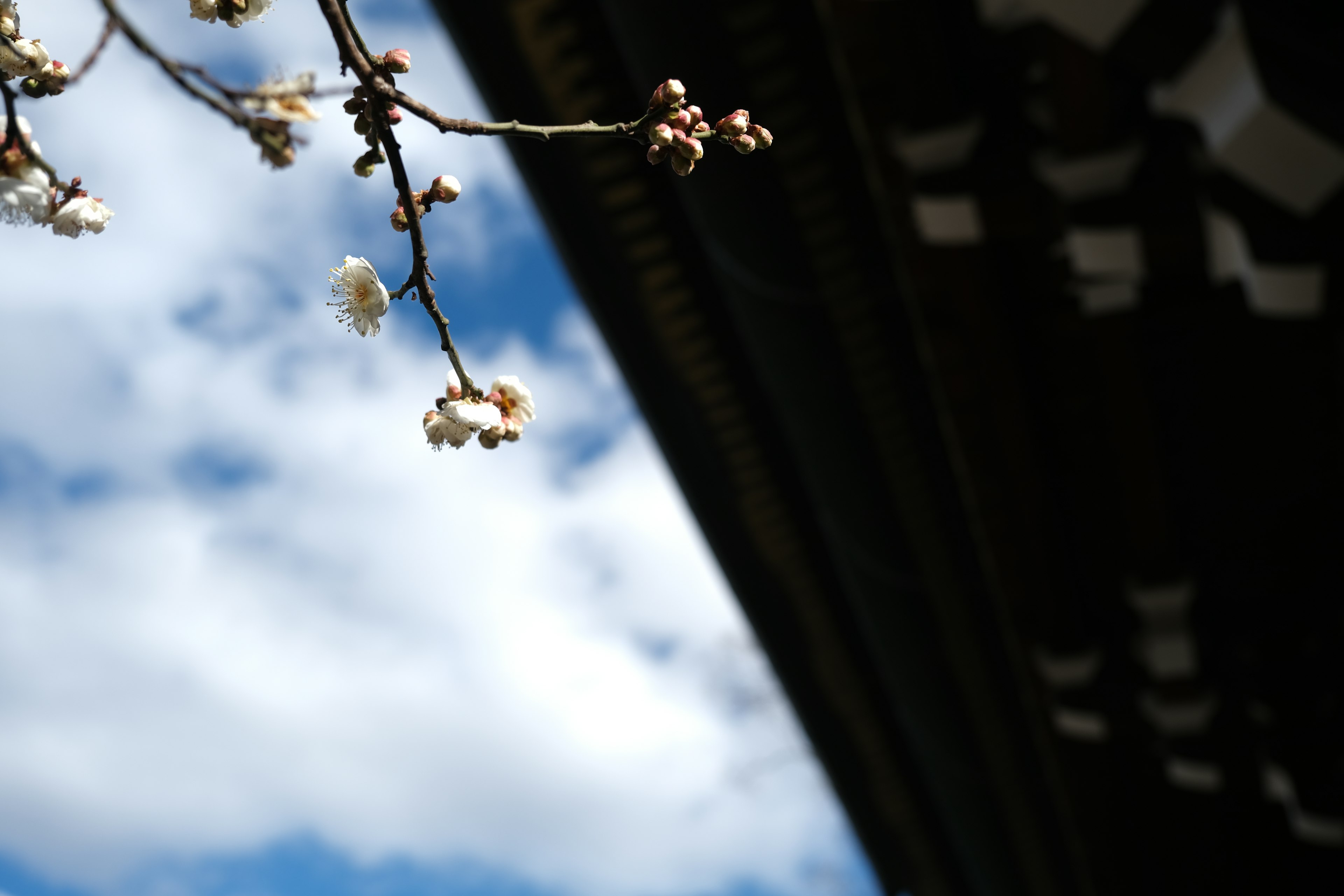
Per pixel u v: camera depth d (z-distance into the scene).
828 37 5.16
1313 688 5.56
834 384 7.09
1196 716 5.88
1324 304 3.52
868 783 12.75
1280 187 3.35
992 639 8.77
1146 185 3.93
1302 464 5.18
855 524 8.16
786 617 10.41
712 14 5.45
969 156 4.39
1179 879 7.42
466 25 5.84
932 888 14.20
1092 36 3.41
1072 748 7.05
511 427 1.57
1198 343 5.02
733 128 1.52
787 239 6.29
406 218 1.42
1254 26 3.21
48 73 1.40
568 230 6.90
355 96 1.39
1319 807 5.44
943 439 7.36
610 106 6.30
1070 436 5.71
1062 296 5.19
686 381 7.99
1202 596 5.82
